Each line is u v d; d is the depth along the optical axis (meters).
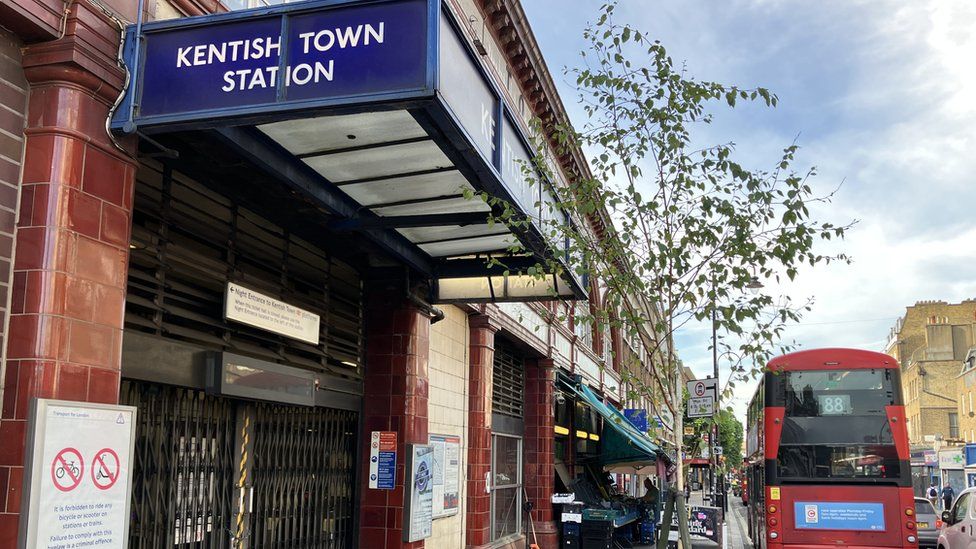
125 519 5.10
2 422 4.64
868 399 13.56
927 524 21.95
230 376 6.79
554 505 18.86
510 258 9.63
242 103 5.13
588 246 8.16
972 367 62.41
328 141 6.34
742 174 7.59
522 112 17.59
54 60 4.97
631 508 21.52
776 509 13.48
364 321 10.32
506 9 15.38
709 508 20.47
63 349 4.82
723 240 7.75
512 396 17.52
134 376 5.95
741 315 7.30
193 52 5.29
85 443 4.86
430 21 4.93
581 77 8.16
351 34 5.02
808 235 7.31
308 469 8.76
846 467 13.38
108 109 5.29
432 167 6.93
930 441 73.25
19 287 4.79
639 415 27.06
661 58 7.99
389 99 4.88
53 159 4.92
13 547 4.48
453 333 13.37
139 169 6.23
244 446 7.38
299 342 8.50
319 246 9.12
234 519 7.16
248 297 7.32
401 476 9.89
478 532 13.64
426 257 9.93
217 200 7.22
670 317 7.84
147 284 6.34
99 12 5.24
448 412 12.98
